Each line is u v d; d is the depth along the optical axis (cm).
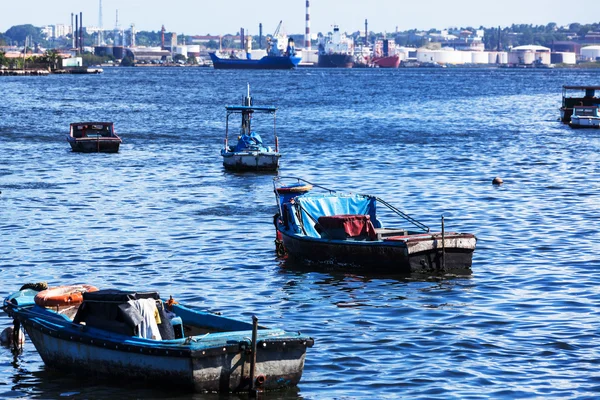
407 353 6400
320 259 9150
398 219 11931
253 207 12762
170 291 8112
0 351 6494
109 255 9581
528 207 12781
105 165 17725
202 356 5388
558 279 8519
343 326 7044
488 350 6462
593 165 17925
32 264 9138
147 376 5581
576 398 5575
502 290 8144
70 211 12325
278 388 5638
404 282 8469
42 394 5653
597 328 6944
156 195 13862
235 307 7594
